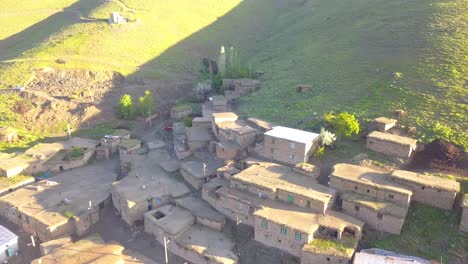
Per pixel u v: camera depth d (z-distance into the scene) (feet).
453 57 277.03
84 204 209.67
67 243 183.62
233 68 380.37
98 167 260.01
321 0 590.55
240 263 169.27
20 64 377.71
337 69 320.70
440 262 151.33
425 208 170.81
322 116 245.04
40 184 230.68
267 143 213.87
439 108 228.43
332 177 181.98
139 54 431.84
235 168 209.67
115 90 367.45
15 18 536.01
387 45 329.93
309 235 158.81
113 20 470.39
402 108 236.02
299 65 362.74
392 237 164.04
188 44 483.51
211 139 247.09
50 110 323.16
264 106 288.92
